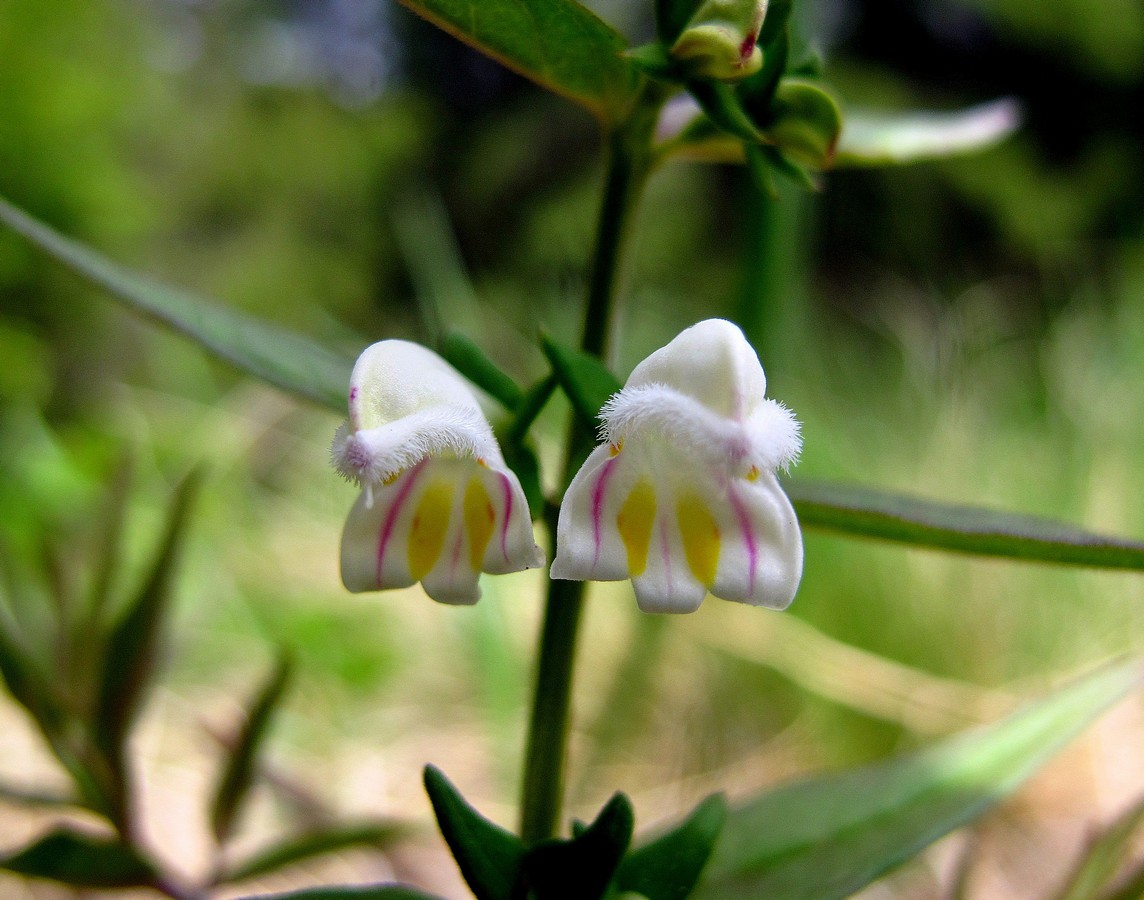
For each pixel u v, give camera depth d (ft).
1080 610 0.43
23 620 0.20
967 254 1.15
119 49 0.83
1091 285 0.77
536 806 0.17
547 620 0.16
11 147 0.69
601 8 1.11
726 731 0.41
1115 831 0.18
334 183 1.28
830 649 0.41
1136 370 0.55
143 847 0.20
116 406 0.65
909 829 0.17
